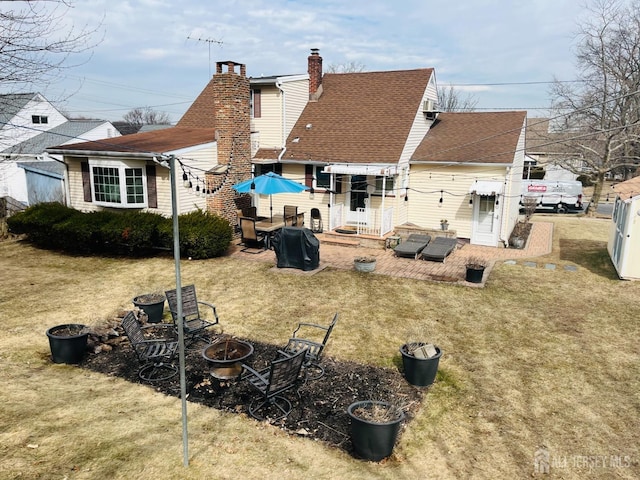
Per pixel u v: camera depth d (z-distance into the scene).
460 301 12.33
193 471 5.68
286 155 19.94
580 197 31.17
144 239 15.67
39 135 36.28
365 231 19.25
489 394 7.80
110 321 10.11
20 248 17.50
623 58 28.50
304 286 13.38
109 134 39.34
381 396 7.66
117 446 6.02
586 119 30.88
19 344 9.16
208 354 8.09
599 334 10.34
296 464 5.94
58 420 6.50
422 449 6.37
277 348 9.42
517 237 19.31
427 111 20.95
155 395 7.50
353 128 20.42
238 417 6.95
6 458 5.55
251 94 20.72
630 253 14.05
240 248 17.72
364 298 12.47
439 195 19.70
